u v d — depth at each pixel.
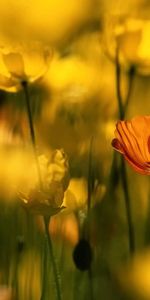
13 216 0.87
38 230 0.85
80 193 0.79
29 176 0.71
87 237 0.77
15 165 0.85
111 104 1.03
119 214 0.88
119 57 0.89
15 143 0.90
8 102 1.02
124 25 0.89
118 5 1.32
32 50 0.81
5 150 0.88
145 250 0.83
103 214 0.87
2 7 1.27
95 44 1.19
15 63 0.81
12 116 0.98
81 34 1.27
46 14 1.28
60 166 0.71
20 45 0.83
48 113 1.02
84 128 0.94
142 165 0.67
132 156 0.67
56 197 0.70
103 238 0.86
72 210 0.78
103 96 1.05
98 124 0.99
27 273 0.82
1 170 0.86
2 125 0.92
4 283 0.83
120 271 0.81
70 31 1.28
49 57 0.82
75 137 0.91
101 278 0.82
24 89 0.81
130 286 0.80
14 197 0.87
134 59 0.88
